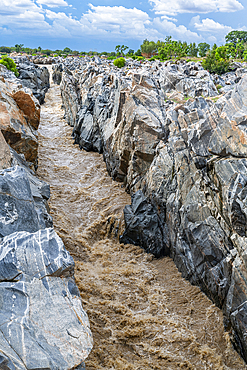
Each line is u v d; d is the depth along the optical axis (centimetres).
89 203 2662
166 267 2031
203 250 1652
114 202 2661
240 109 1440
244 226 1366
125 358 1393
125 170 2869
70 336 767
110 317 1608
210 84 3831
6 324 709
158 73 4541
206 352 1417
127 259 2106
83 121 3875
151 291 1814
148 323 1580
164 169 2128
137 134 2356
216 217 1575
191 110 2117
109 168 3128
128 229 2225
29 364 649
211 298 1680
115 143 2888
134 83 2520
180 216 1897
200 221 1697
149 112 2352
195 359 1395
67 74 5488
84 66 6244
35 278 849
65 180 3027
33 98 2564
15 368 616
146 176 2370
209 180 1606
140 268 2020
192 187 1775
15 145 2161
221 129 1515
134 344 1469
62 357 709
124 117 2617
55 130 4447
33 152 2345
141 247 2208
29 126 2433
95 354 1392
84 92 4572
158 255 2122
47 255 913
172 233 2016
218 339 1474
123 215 2427
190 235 1769
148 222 2162
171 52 10025
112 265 2038
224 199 1437
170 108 2439
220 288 1561
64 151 3741
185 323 1579
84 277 1888
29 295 800
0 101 2109
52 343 727
